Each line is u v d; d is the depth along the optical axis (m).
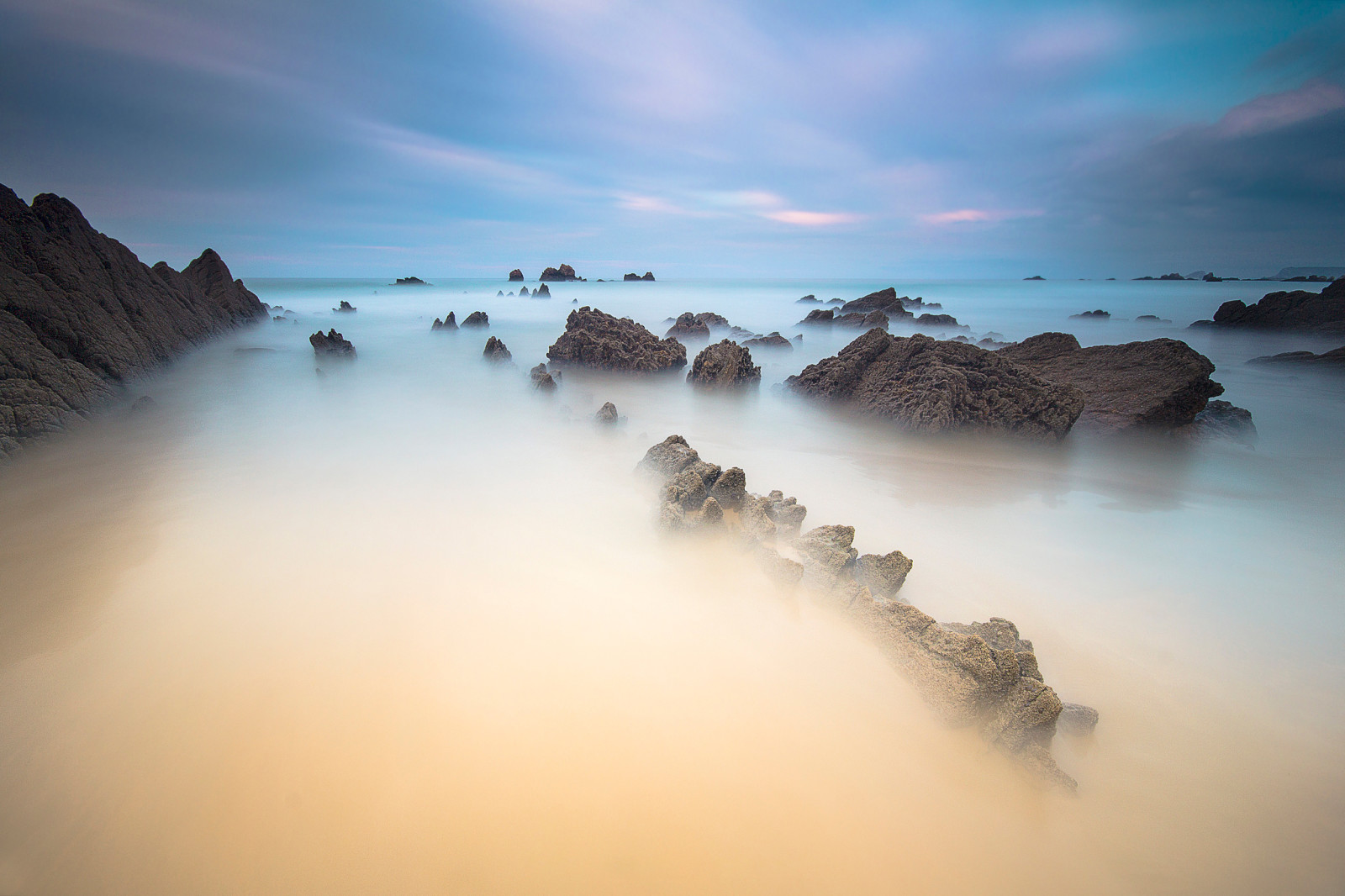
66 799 3.68
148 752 4.00
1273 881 3.72
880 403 14.79
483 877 3.39
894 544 8.18
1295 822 4.09
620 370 20.77
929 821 3.92
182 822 3.58
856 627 5.71
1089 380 15.84
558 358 22.06
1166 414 13.62
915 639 5.20
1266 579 7.49
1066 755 4.60
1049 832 3.94
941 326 38.69
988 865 3.70
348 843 3.50
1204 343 33.16
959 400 13.45
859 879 3.54
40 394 10.55
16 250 13.89
